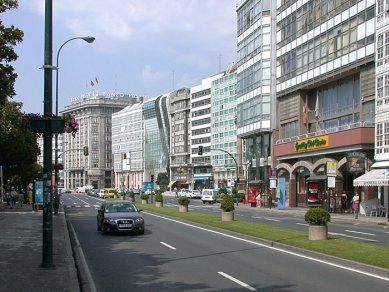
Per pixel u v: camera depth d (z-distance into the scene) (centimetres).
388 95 3850
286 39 5853
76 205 6278
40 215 3641
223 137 12469
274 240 1880
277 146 5953
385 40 3884
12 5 1566
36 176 6475
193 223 2942
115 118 18788
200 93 13712
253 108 6594
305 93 5559
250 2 6750
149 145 16438
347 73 4628
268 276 1184
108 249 1748
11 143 4050
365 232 2506
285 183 5669
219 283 1102
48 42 1225
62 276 1128
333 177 3981
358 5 4381
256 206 5891
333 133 4641
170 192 13650
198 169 13762
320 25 5041
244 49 7019
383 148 3897
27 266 1271
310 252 1557
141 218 2295
